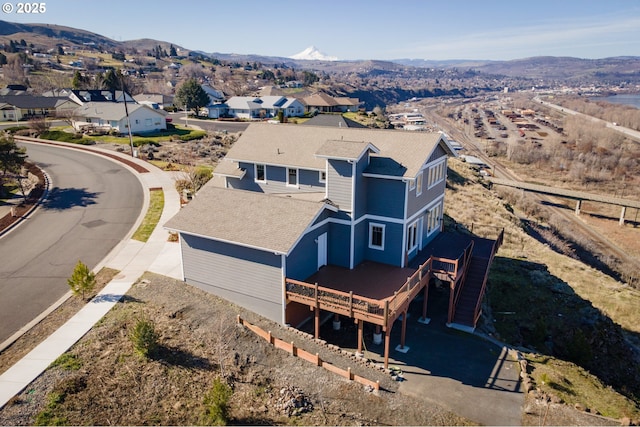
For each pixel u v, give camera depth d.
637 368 24.64
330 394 16.44
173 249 26.83
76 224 30.33
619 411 17.64
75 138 61.12
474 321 22.92
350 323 22.70
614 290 33.91
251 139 29.38
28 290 21.52
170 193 37.00
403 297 20.14
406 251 24.42
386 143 25.64
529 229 49.75
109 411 14.37
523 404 16.97
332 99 119.38
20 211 32.22
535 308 27.09
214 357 17.45
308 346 19.41
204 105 98.25
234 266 21.38
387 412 15.91
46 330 18.12
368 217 24.77
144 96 119.50
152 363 16.56
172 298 21.33
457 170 65.25
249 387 16.28
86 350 16.89
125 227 29.98
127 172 43.84
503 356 20.34
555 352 24.28
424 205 26.66
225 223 21.84
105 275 23.30
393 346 20.80
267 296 20.91
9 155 34.91
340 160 22.83
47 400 14.30
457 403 16.78
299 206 22.12
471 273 25.47
